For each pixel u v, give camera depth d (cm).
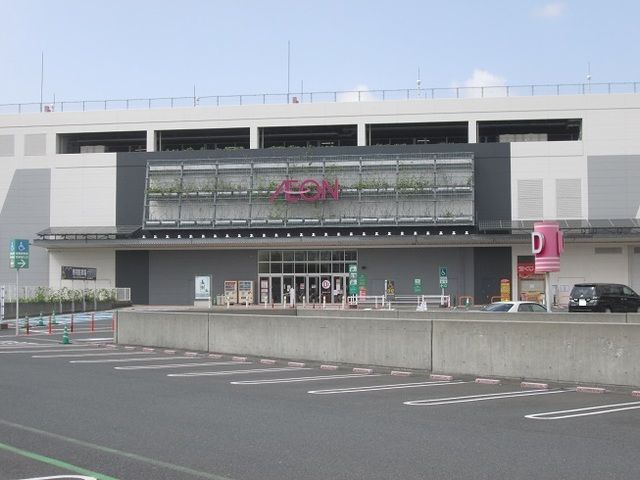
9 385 1491
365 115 5775
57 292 5162
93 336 3197
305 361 1945
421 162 5509
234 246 5728
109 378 1622
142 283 5953
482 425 1025
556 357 1481
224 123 5941
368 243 5500
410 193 5478
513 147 5556
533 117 5581
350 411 1155
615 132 5488
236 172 5728
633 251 5441
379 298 5575
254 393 1373
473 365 1602
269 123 5881
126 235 5766
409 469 762
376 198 5525
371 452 847
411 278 5644
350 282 5303
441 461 799
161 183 5778
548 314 2280
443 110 5700
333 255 5781
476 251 5566
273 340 2047
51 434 957
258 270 5850
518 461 798
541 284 5466
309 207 5603
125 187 5966
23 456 826
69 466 776
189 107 5994
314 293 5778
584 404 1230
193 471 754
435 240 5384
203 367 1877
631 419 1073
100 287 5972
